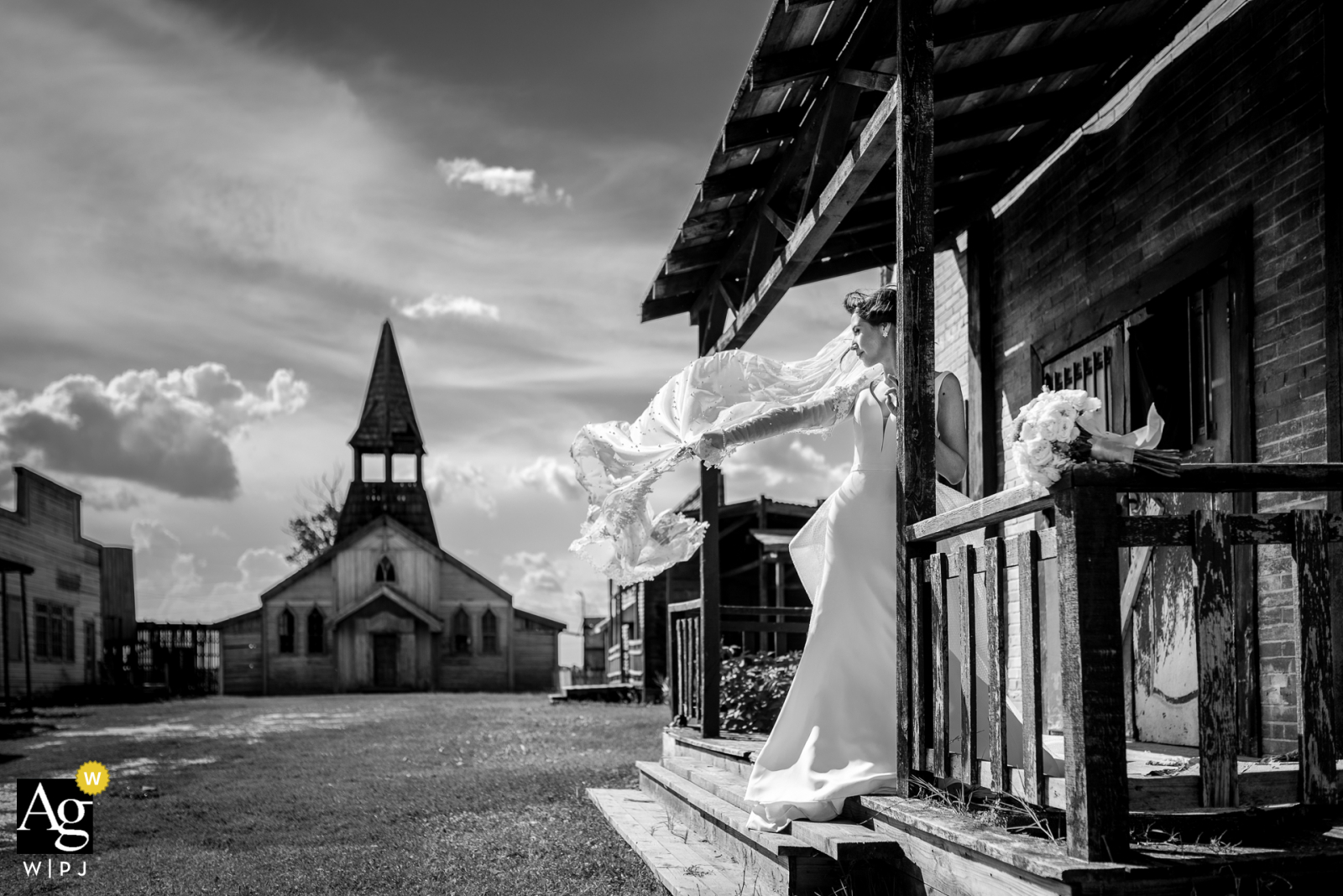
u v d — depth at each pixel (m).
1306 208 4.86
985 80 6.14
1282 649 4.86
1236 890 2.58
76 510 37.25
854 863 3.62
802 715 4.26
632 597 32.84
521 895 4.82
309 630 43.94
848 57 5.19
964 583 3.46
